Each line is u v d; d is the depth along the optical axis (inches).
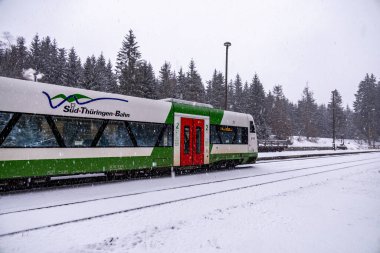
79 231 213.0
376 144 3368.6
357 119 3555.6
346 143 3115.2
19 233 207.5
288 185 415.2
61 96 382.6
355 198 327.6
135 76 1763.0
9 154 335.0
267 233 210.2
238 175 540.1
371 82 3444.9
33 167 353.4
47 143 366.3
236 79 3380.9
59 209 274.1
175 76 2812.5
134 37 1855.3
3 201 302.8
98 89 1859.0
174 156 516.4
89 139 406.3
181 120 535.2
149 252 177.5
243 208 278.7
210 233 210.1
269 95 3058.6
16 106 343.0
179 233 210.1
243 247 185.2
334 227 225.1
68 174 383.2
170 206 286.7
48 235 204.4
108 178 449.4
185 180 470.9
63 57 2474.2
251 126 699.4
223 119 625.3
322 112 4074.8
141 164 466.9
